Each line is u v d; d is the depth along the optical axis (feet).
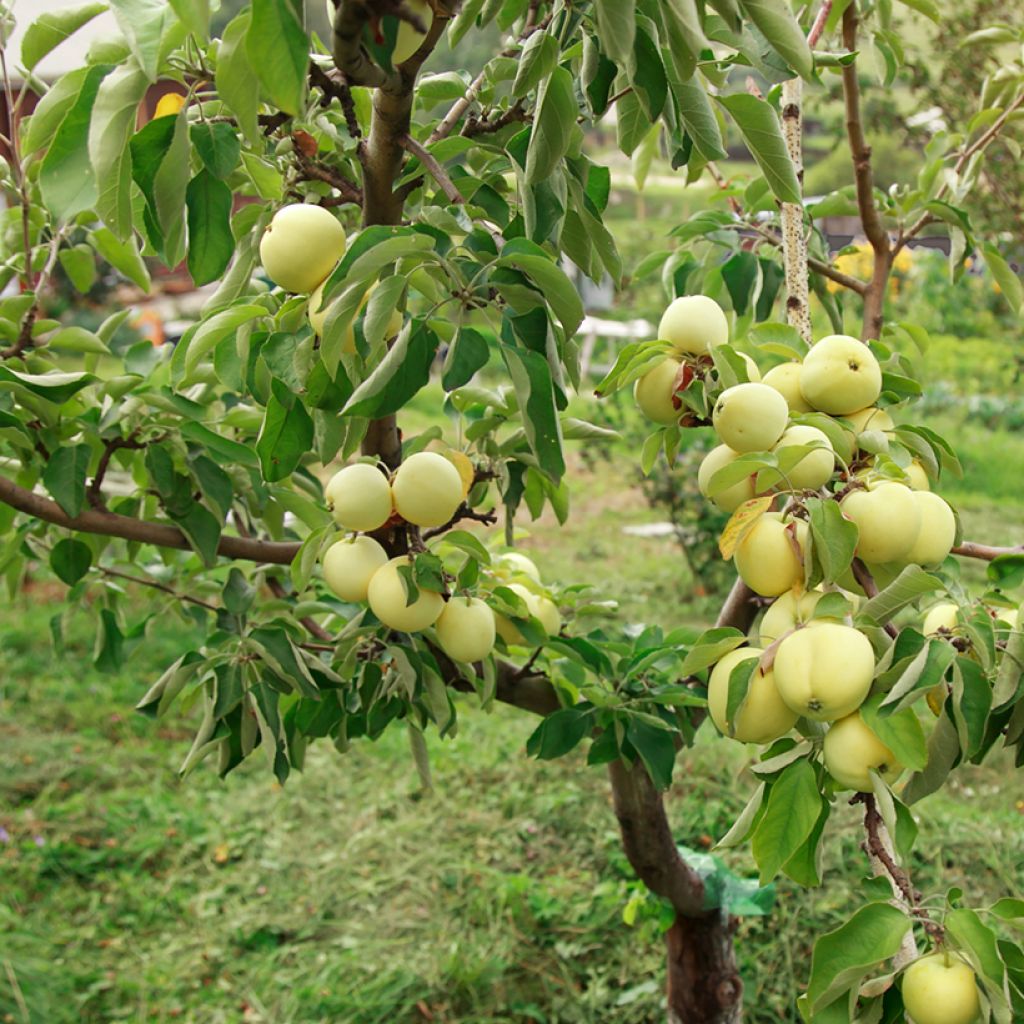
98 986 12.01
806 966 11.13
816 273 7.87
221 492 6.63
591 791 14.84
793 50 3.85
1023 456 29.78
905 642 3.94
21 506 6.48
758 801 4.23
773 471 4.25
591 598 7.74
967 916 3.83
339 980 11.96
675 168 4.83
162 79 4.71
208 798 15.72
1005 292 7.59
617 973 11.68
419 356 4.07
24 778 15.78
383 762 16.11
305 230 4.53
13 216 7.07
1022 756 4.65
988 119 8.41
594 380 35.42
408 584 5.24
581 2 4.16
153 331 37.45
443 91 5.82
